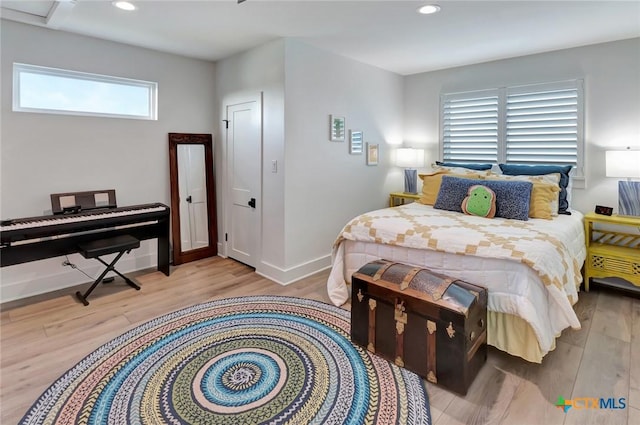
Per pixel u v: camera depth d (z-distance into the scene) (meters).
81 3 2.58
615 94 3.31
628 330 2.55
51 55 3.12
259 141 3.65
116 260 3.29
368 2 2.52
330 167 3.86
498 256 2.08
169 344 2.39
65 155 3.27
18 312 2.86
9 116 2.96
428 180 3.72
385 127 4.57
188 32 3.17
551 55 3.65
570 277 2.27
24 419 1.73
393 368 2.12
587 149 3.48
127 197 3.69
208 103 4.23
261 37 3.28
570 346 2.35
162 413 1.77
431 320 1.94
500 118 4.02
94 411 1.78
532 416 1.74
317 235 3.79
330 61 3.73
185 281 3.55
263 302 3.05
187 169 4.10
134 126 3.68
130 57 3.57
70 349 2.33
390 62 4.11
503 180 3.16
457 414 1.76
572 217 3.05
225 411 1.79
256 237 3.83
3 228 2.68
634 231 3.23
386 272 2.22
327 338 2.45
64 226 2.94
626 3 2.54
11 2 2.66
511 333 2.10
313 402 1.85
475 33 3.15
